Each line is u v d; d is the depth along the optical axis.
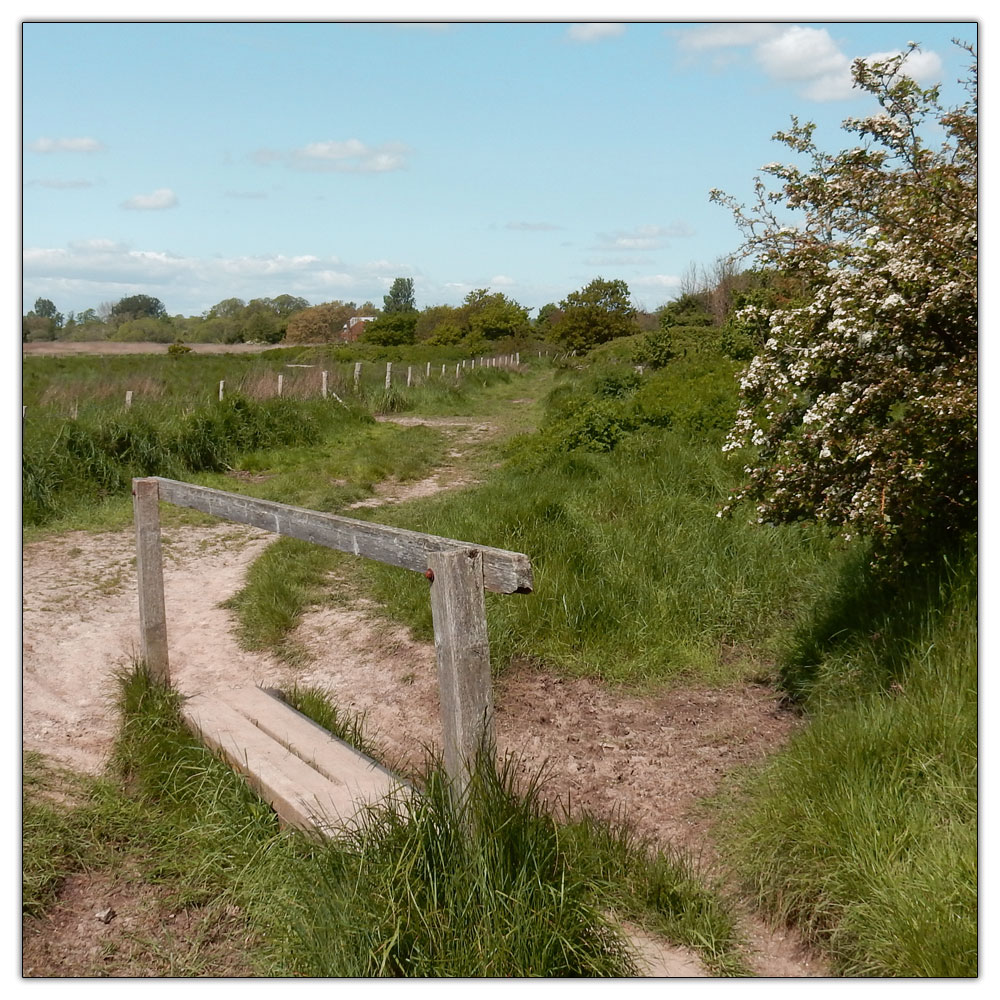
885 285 4.25
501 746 4.96
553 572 6.57
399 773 4.25
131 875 3.65
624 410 11.77
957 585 4.24
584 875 3.14
